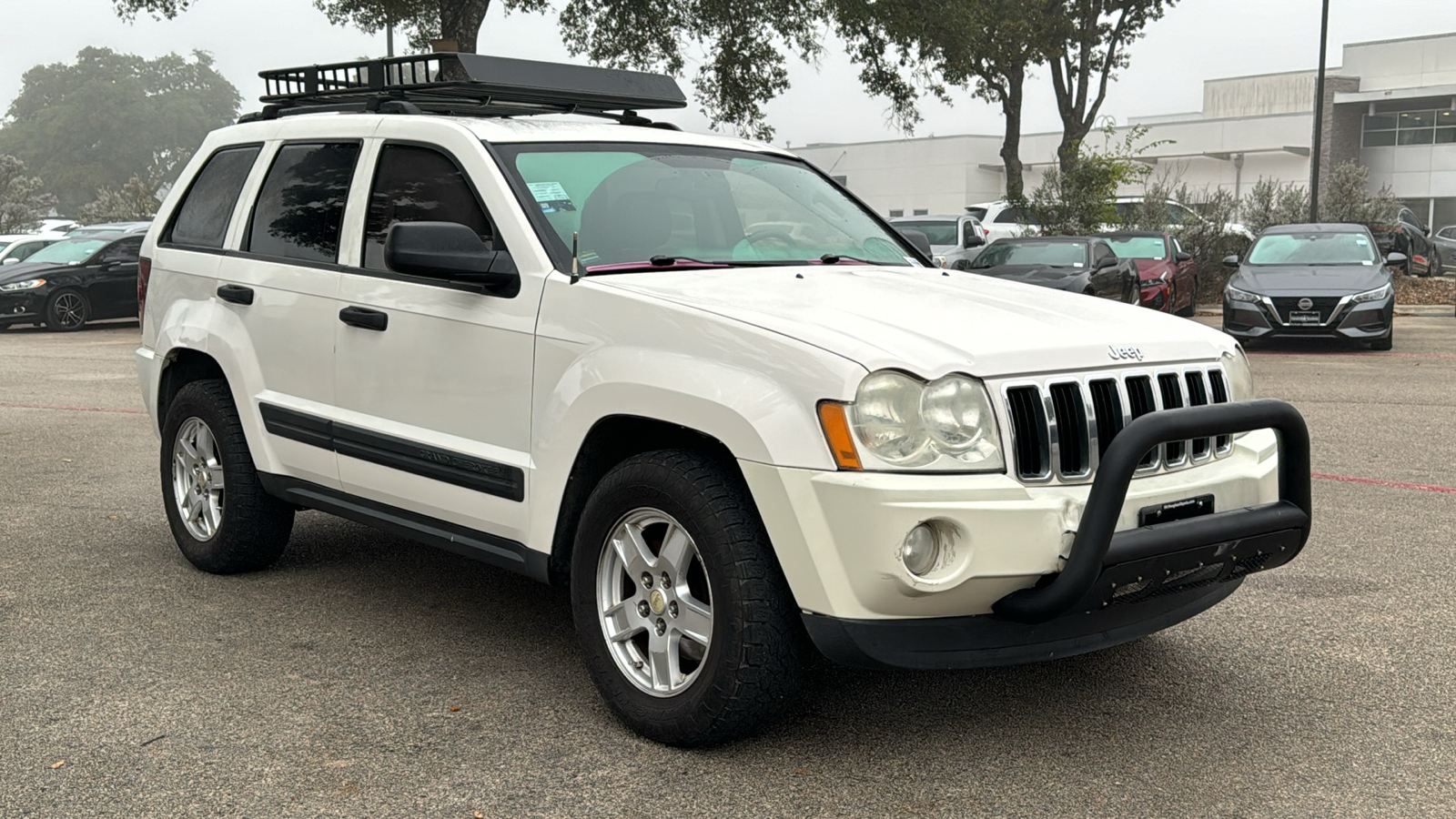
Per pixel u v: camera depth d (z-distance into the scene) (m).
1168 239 20.38
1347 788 3.27
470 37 20.73
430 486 4.20
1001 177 57.38
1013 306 3.82
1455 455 8.17
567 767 3.41
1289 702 3.90
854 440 3.11
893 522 3.07
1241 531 3.42
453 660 4.28
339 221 4.64
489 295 4.00
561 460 3.73
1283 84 61.56
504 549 4.01
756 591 3.30
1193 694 3.97
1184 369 3.62
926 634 3.21
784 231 4.56
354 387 4.48
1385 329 14.97
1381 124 51.00
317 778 3.33
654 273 3.95
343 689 4.00
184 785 3.28
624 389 3.52
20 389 12.21
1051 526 3.18
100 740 3.57
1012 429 3.21
